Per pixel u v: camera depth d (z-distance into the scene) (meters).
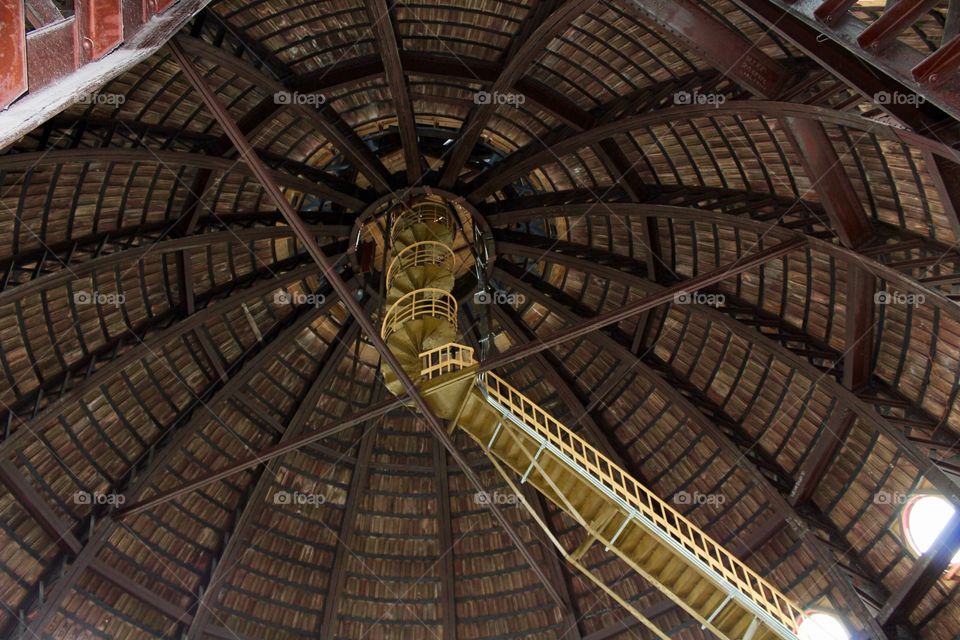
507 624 29.03
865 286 21.02
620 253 27.52
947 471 20.67
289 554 28.75
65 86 5.94
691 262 26.05
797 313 24.20
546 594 29.09
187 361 26.92
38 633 23.38
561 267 28.89
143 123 22.22
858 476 23.98
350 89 24.00
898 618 22.47
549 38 20.19
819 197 19.70
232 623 27.48
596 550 28.77
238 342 28.22
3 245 21.22
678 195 24.53
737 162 22.59
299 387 29.55
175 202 24.36
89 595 24.77
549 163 25.92
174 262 25.36
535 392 30.34
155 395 26.50
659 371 27.66
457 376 19.81
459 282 28.83
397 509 29.92
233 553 27.62
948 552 20.75
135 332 25.41
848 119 16.59
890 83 13.91
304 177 25.97
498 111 25.30
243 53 21.95
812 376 23.42
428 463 30.42
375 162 25.78
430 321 22.77
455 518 30.02
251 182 25.20
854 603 23.36
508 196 28.78
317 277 28.84
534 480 20.81
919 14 8.62
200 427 26.91
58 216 21.88
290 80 22.77
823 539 24.64
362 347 29.94
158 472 26.41
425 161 28.05
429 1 21.16
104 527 24.80
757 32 18.66
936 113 13.99
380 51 21.17
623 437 29.23
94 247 22.95
